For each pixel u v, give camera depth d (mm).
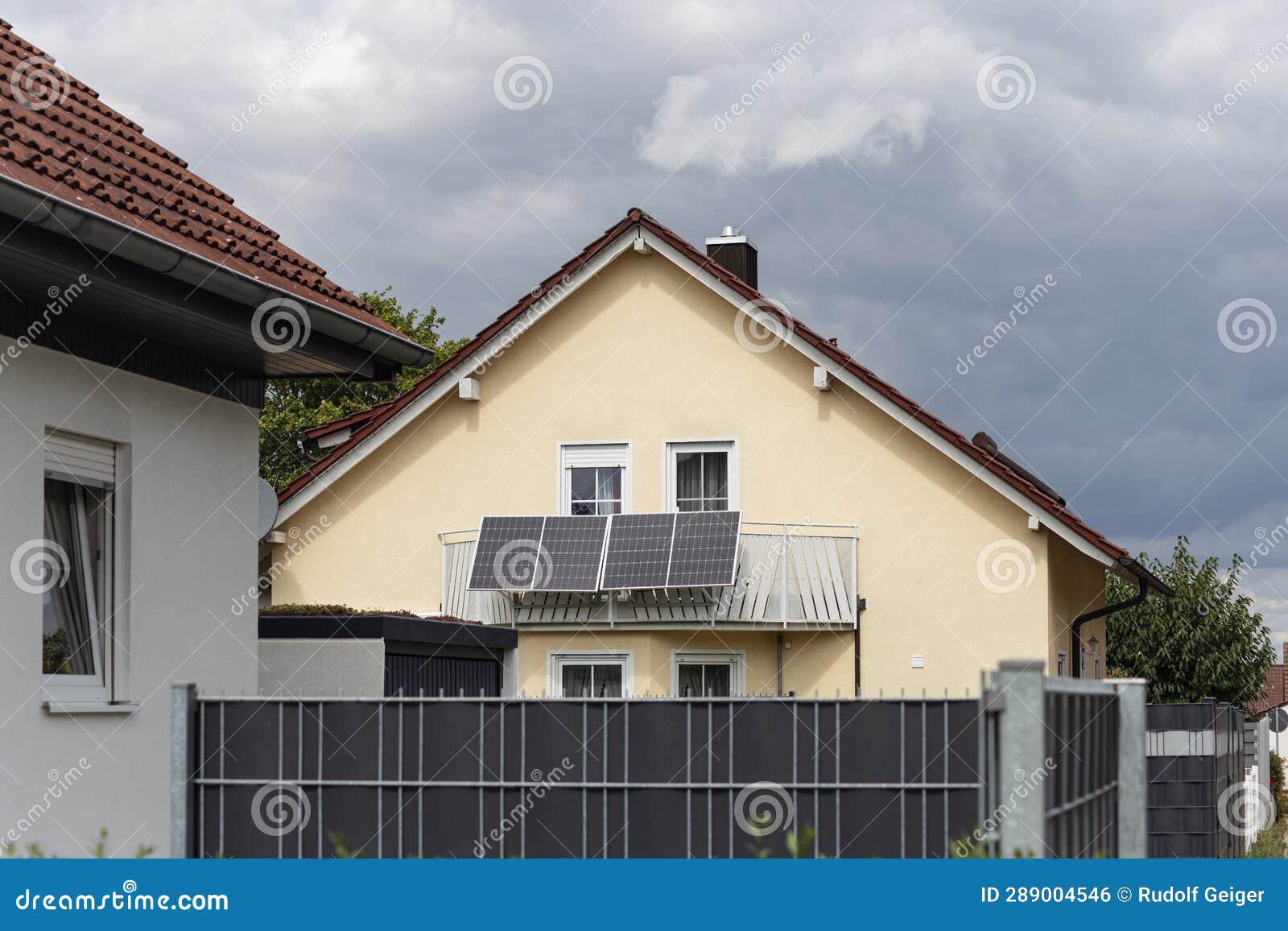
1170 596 22109
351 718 7039
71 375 8344
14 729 7738
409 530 20594
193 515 9664
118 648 8852
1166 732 14758
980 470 18672
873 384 19047
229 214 10000
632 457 20031
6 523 7738
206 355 9812
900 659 18984
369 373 10664
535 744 6992
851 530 19250
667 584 18203
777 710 6887
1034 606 18656
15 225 6918
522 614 19188
